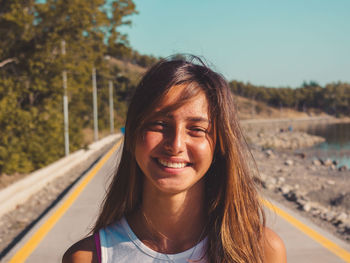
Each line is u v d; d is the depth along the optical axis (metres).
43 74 13.03
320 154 33.69
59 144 16.02
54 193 9.39
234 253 0.98
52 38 12.21
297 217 5.75
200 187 1.02
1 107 10.70
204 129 0.90
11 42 11.98
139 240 0.96
